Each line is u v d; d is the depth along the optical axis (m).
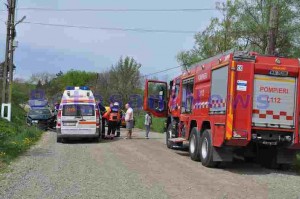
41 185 9.98
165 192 9.59
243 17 33.88
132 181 10.78
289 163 13.88
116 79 57.97
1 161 13.20
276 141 13.24
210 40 39.41
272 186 10.85
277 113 13.12
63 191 9.40
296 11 31.34
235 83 12.80
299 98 13.15
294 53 31.55
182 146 18.09
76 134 21.17
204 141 14.23
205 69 14.84
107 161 14.34
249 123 12.84
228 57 12.98
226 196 9.39
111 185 10.22
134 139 24.34
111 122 24.27
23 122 32.69
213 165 13.88
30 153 16.02
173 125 18.73
